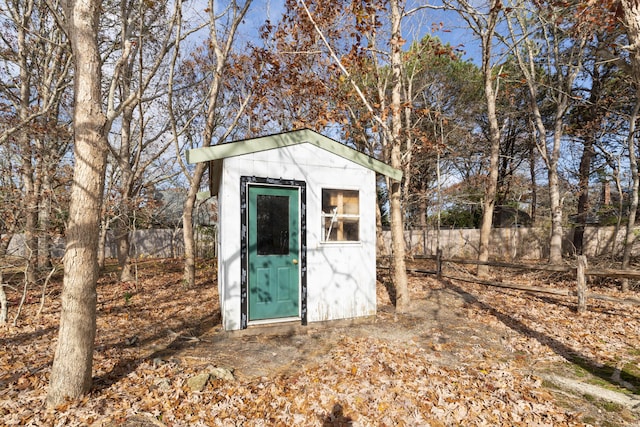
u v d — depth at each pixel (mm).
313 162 6031
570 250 15734
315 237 5988
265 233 5719
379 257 12805
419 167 18000
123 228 10805
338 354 4621
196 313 6906
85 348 3396
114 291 9133
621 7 3564
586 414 3250
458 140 16938
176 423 3072
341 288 6148
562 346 4973
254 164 5574
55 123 9836
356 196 6449
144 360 4391
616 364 4359
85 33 3293
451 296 8242
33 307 7320
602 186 15789
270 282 5727
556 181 12742
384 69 10414
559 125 12883
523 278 10812
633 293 8383
